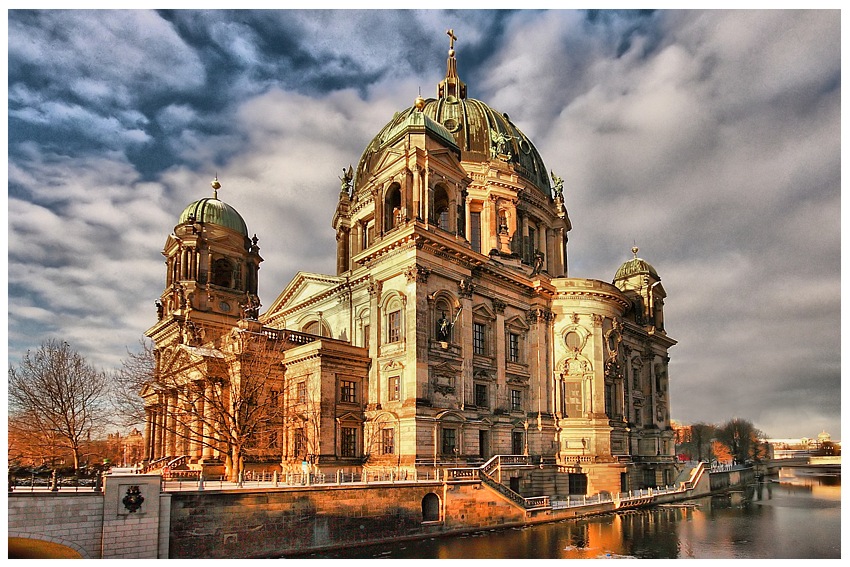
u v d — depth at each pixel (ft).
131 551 116.78
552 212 303.07
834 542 162.50
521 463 213.46
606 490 229.25
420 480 167.73
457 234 216.74
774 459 568.00
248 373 197.26
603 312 251.39
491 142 282.15
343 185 295.07
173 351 236.84
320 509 141.49
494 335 223.92
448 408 195.83
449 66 328.49
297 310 264.72
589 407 240.32
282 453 209.26
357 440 202.49
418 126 212.64
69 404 253.03
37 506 109.09
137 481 119.24
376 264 213.46
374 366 204.23
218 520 127.65
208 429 213.87
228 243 290.35
